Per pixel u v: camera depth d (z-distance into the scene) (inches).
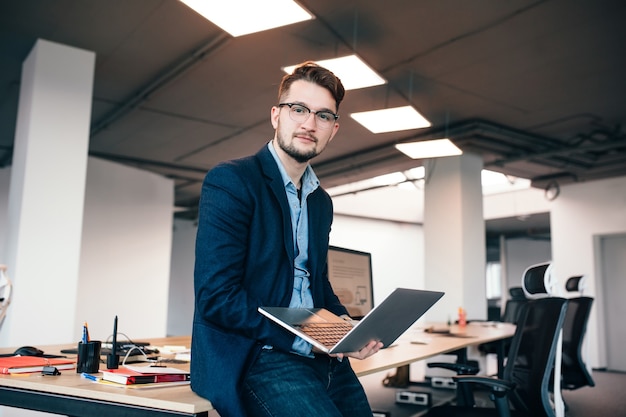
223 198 48.3
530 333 89.4
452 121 245.4
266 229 50.3
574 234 331.0
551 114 233.9
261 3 116.9
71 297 164.2
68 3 155.9
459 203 268.1
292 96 52.9
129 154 320.5
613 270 319.0
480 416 87.0
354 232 476.1
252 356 46.6
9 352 77.7
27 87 174.2
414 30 165.2
